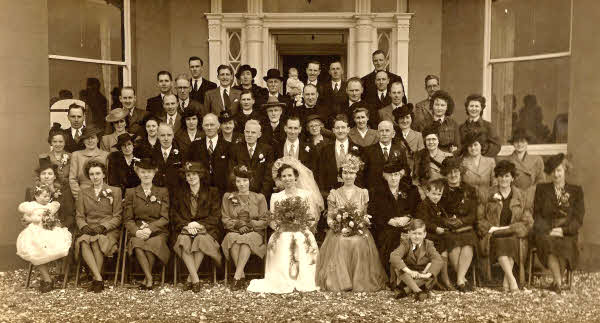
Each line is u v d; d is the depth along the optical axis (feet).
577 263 19.15
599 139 20.63
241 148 21.09
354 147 20.80
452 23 28.43
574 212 19.20
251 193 20.20
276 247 19.44
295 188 20.29
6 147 22.38
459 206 19.11
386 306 17.37
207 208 19.90
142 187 20.10
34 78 22.91
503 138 25.94
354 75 30.12
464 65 27.76
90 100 26.27
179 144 21.67
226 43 30.25
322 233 21.65
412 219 19.34
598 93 20.85
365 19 29.63
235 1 29.91
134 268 21.11
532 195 19.70
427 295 18.03
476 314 16.57
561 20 23.61
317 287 19.36
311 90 23.15
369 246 19.48
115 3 27.48
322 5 30.09
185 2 29.89
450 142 21.81
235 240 19.47
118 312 16.88
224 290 19.25
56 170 20.84
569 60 23.18
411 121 22.18
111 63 27.22
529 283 19.36
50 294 18.89
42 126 23.09
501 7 26.37
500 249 19.04
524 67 25.26
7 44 22.35
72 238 20.53
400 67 29.50
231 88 25.32
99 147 23.86
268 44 30.58
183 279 20.77
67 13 25.32
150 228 19.65
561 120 23.48
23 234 19.40
